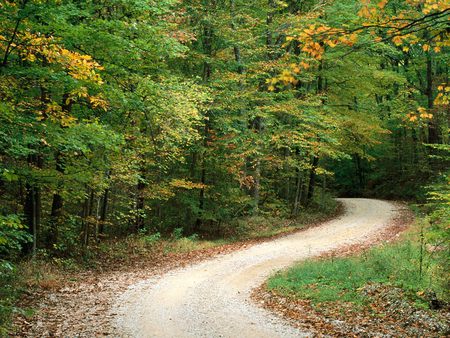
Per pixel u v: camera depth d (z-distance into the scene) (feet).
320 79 101.55
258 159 85.10
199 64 83.25
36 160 49.16
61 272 48.06
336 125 84.28
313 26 18.72
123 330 28.55
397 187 133.80
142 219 77.15
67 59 29.43
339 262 48.80
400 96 110.42
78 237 63.36
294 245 67.92
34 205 49.11
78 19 44.73
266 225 88.22
